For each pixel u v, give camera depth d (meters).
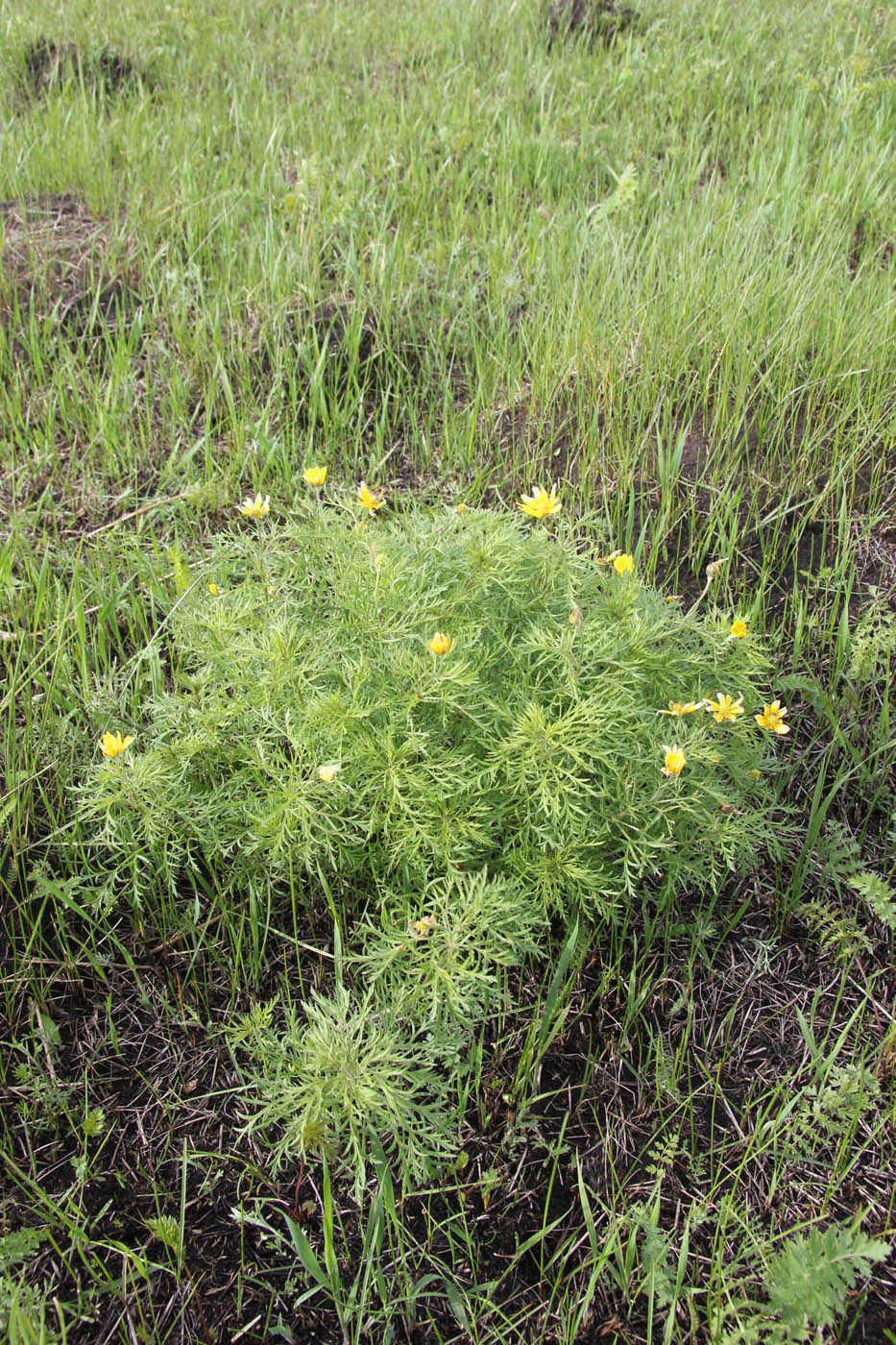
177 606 2.96
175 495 3.84
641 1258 2.04
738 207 5.02
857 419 3.87
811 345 4.11
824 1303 1.82
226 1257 2.07
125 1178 2.17
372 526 2.90
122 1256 2.07
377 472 3.91
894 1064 2.32
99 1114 2.19
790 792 2.93
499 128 6.18
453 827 2.29
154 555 3.43
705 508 3.70
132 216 5.16
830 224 4.73
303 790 2.27
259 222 5.10
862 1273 1.90
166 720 2.61
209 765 2.54
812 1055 2.34
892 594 3.38
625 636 2.59
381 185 5.55
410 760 2.42
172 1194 2.15
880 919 2.65
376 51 7.82
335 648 2.57
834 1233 1.92
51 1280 2.02
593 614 2.67
